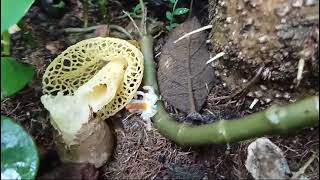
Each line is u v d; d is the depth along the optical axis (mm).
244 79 190
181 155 191
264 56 177
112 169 192
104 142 188
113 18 234
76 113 184
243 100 195
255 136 169
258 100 190
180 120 197
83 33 228
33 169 168
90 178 181
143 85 203
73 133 182
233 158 185
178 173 186
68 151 185
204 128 177
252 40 177
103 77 192
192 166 188
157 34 223
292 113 157
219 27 193
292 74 176
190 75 201
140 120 200
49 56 220
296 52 170
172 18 218
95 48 200
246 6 177
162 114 195
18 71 179
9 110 206
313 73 172
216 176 183
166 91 202
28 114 204
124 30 224
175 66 203
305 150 183
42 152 177
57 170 171
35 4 237
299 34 168
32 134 198
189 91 200
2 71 176
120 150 196
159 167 190
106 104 193
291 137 185
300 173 179
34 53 222
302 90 179
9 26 174
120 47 199
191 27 208
